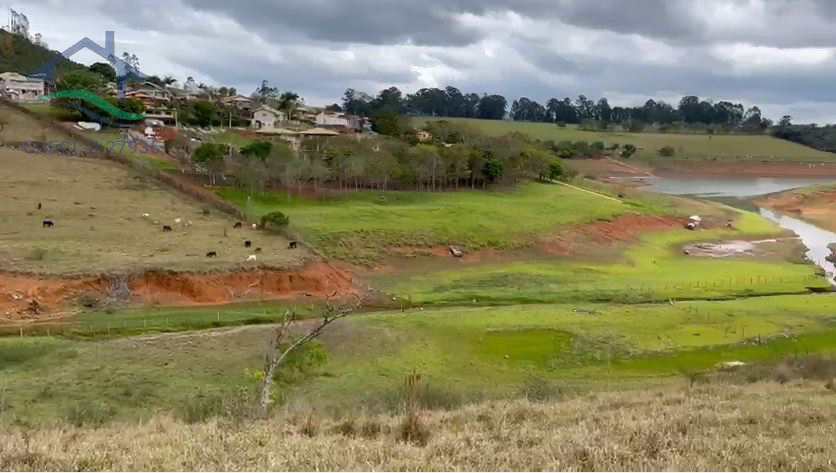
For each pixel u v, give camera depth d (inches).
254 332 1539.1
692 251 3090.6
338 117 6171.3
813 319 1850.4
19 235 2111.2
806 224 4089.6
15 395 1088.2
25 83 5167.3
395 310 1914.4
